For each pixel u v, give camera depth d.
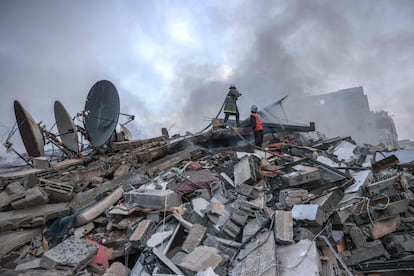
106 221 5.41
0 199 5.82
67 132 9.52
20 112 8.50
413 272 4.07
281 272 3.46
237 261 3.99
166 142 10.33
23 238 4.86
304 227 4.49
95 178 7.40
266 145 11.62
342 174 6.14
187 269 3.69
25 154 9.80
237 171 6.81
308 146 11.68
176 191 5.90
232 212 4.89
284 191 5.68
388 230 4.99
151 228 4.80
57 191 5.88
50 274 3.62
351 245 4.78
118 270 3.99
